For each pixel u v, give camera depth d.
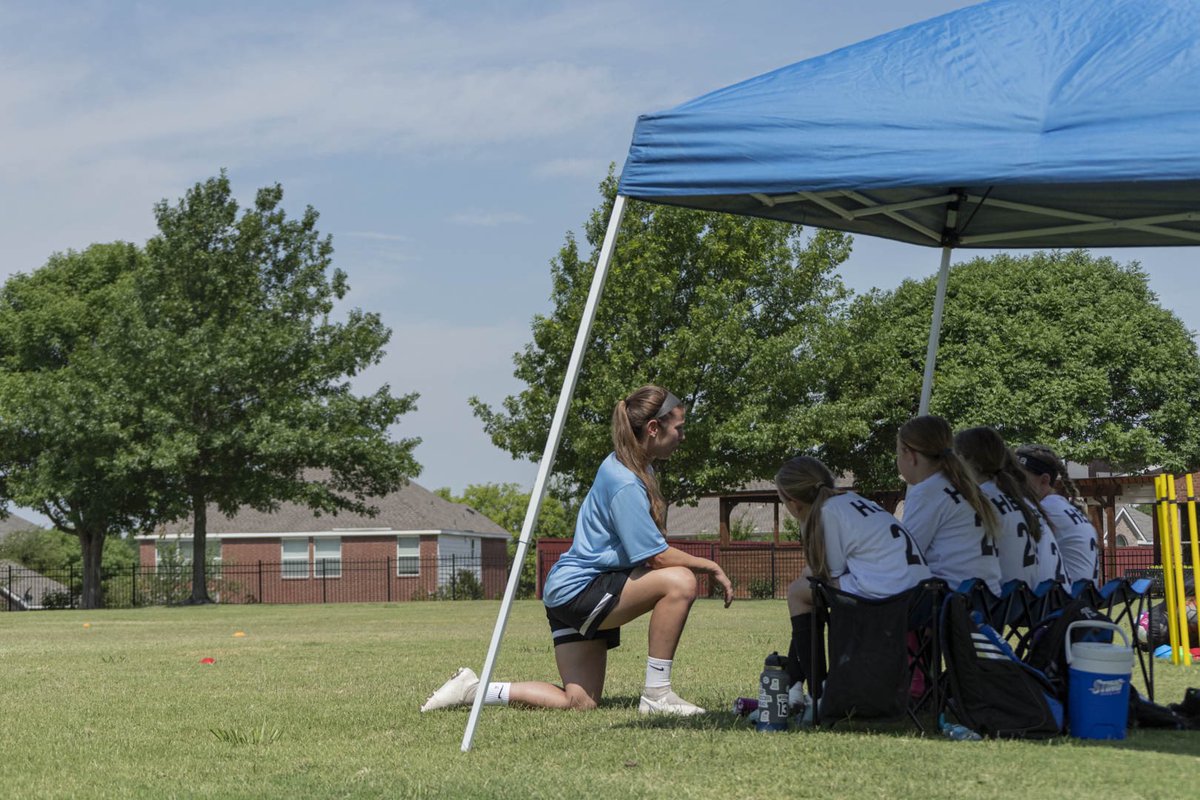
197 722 6.12
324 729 5.73
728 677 7.92
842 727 5.29
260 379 38.88
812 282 35.91
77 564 69.44
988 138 4.75
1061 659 5.04
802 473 5.39
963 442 5.90
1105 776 3.96
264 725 5.78
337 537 56.28
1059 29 5.31
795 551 33.66
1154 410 44.53
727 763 4.37
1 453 42.69
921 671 5.39
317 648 12.16
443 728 5.65
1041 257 45.06
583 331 5.48
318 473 58.88
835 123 5.04
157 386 37.62
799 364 34.09
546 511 76.50
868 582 5.12
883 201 7.44
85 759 4.96
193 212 39.50
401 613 24.09
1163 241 7.90
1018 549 5.55
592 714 5.96
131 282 47.03
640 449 5.95
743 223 35.12
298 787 4.14
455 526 59.12
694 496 35.75
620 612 5.96
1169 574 9.04
